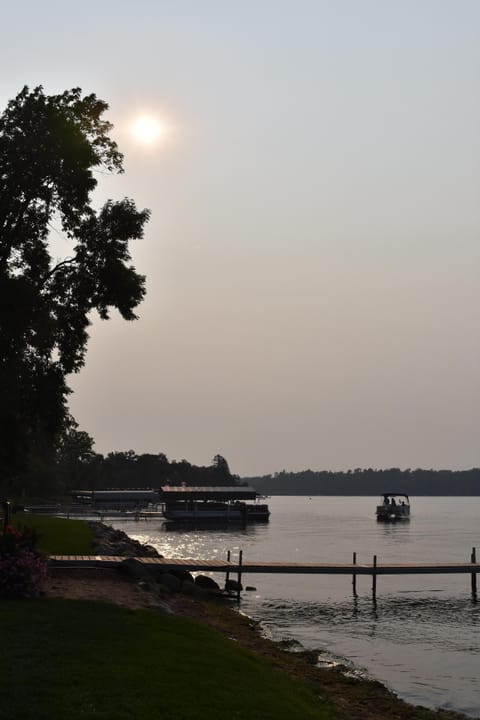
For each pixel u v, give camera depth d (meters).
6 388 34.53
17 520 58.03
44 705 11.47
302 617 35.47
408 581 50.12
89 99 35.69
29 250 36.41
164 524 136.62
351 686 20.98
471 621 35.25
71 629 17.67
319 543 92.00
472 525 145.88
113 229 36.00
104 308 36.78
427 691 22.75
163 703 12.16
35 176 33.53
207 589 41.66
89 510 154.12
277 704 14.03
